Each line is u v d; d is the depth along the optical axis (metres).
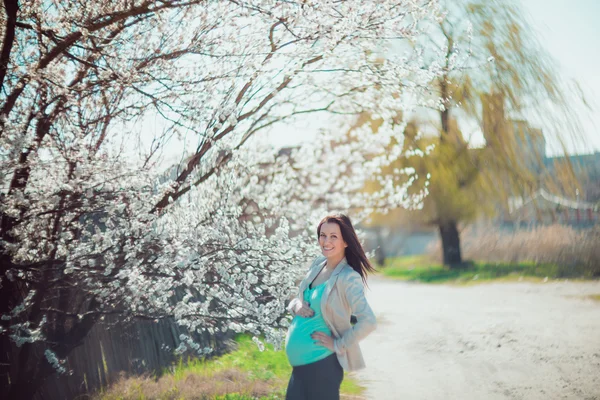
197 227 4.35
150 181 4.61
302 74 5.38
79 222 4.57
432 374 6.11
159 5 4.46
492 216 20.28
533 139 18.00
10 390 4.44
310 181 7.80
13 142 3.81
